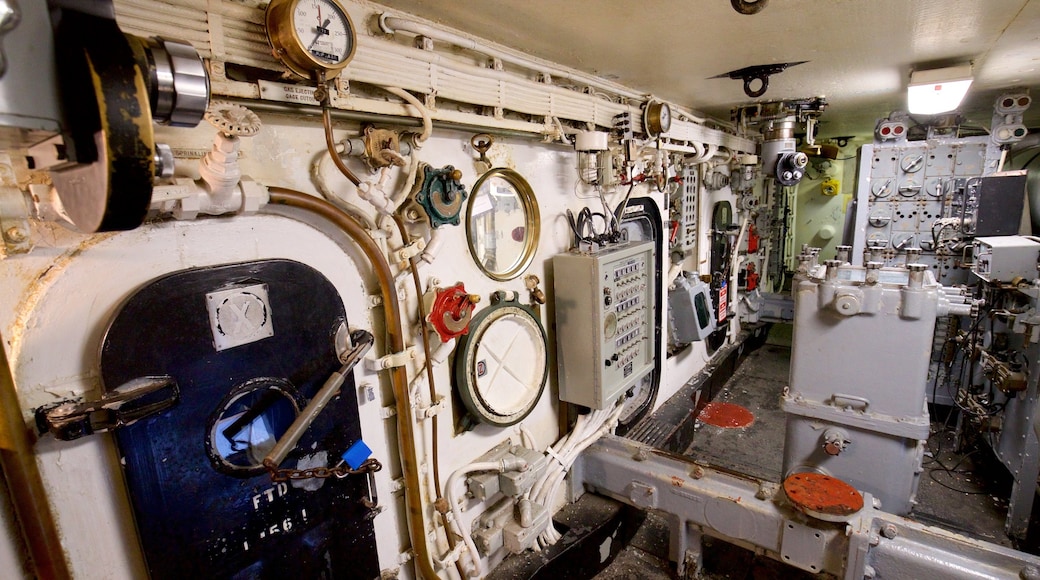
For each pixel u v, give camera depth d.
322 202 1.29
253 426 1.28
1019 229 3.50
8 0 0.50
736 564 2.57
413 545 1.69
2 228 0.88
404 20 1.44
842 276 2.29
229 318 1.17
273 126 1.27
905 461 2.16
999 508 2.99
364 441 1.57
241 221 1.22
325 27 1.19
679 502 2.21
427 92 1.56
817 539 1.85
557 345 2.37
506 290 2.09
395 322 1.52
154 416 1.07
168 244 1.10
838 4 1.58
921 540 1.72
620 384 2.45
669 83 2.75
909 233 3.98
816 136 6.12
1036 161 4.16
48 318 0.95
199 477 1.15
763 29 1.81
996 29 1.90
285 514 1.32
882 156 3.99
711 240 4.44
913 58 2.36
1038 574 1.53
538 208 2.23
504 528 2.02
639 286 2.61
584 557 2.34
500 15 1.58
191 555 1.15
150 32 0.99
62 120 0.57
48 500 0.97
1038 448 2.59
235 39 1.12
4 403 0.88
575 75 2.29
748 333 5.42
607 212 2.62
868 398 2.19
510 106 1.89
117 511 1.07
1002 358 2.97
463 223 1.87
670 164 3.40
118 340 1.01
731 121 4.61
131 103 0.57
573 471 2.52
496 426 1.99
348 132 1.44
